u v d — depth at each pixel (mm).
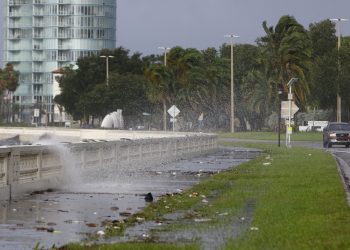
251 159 54250
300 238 14672
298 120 177250
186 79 150625
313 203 21156
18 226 17234
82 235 15836
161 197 24672
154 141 47438
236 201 22594
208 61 160500
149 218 18734
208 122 155875
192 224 17531
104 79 180625
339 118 124375
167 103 152750
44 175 27594
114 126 148625
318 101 143375
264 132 135250
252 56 159500
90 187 29422
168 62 150625
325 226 16312
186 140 57406
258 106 142875
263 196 24094
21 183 25219
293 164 43344
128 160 40906
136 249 13625
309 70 125375
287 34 124375
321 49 152250
